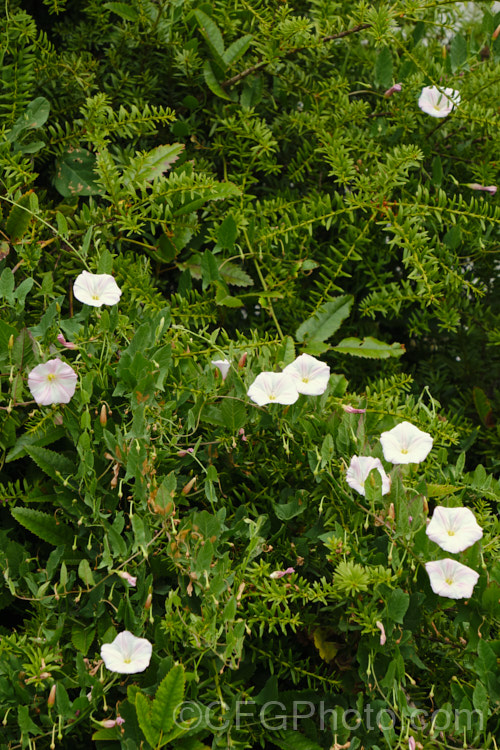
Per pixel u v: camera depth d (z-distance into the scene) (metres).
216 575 1.22
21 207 1.32
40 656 1.20
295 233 1.44
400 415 1.36
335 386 1.34
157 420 1.27
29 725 1.19
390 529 1.23
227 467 1.30
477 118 1.45
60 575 1.23
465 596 1.20
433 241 1.45
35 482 1.28
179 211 1.40
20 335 1.25
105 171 1.38
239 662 1.23
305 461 1.29
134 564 1.23
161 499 1.22
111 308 1.28
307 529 1.29
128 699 1.19
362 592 1.23
